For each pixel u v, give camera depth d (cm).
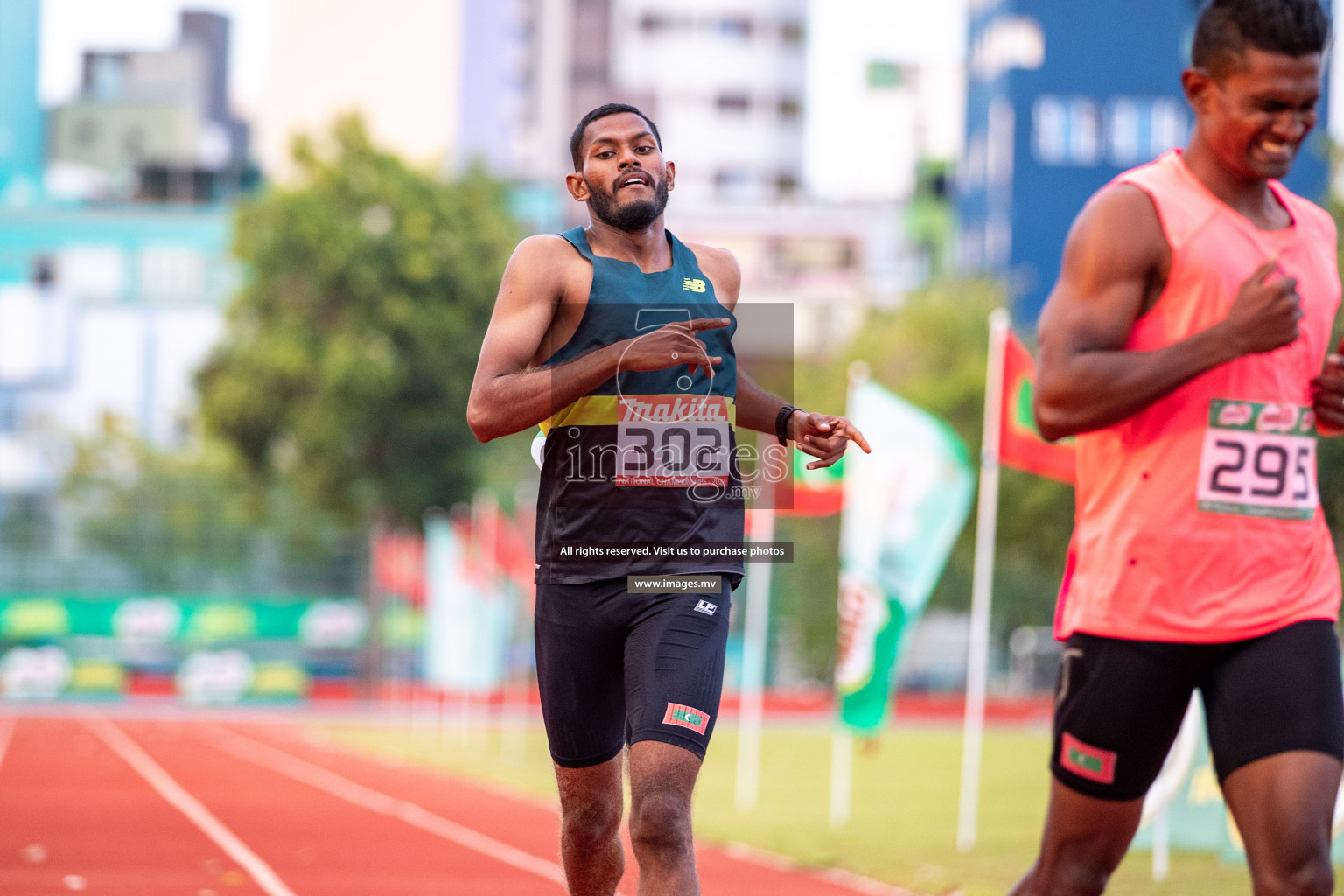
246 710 6900
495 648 4697
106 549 7319
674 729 797
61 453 9831
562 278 837
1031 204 9762
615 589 829
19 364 11675
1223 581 745
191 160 13750
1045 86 9812
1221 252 759
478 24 12962
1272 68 742
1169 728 764
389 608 7462
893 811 2670
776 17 13500
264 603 7375
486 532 4612
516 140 13250
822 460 869
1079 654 773
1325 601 750
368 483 7681
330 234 7594
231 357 7781
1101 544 771
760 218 11675
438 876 1778
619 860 889
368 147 7912
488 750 4425
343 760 3912
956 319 7594
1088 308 759
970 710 2123
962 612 7712
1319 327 771
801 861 1895
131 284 11919
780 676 7688
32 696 7106
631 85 13375
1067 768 780
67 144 14988
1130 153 9812
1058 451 2075
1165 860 1744
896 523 2234
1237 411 751
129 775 3272
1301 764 714
